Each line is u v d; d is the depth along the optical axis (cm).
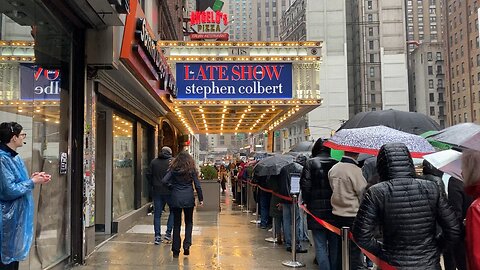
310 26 9038
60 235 707
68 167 738
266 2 18625
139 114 1362
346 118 8794
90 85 807
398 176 373
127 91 1088
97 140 1093
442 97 12100
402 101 9731
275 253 863
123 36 805
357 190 562
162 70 1151
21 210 440
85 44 770
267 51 1755
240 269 734
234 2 18750
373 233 376
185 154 817
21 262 565
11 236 432
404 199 364
